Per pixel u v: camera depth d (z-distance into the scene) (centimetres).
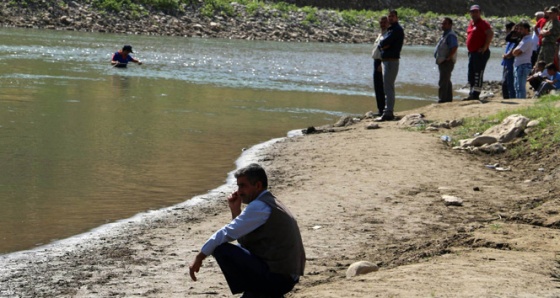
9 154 1553
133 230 1112
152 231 1109
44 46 3862
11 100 2239
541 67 2336
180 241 1066
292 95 2797
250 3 5919
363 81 3403
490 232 1056
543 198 1281
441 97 2266
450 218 1185
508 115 1838
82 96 2408
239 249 742
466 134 1788
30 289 877
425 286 786
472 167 1543
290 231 741
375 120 2092
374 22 6300
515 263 892
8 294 860
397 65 2070
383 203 1260
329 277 907
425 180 1420
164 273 938
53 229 1107
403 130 1919
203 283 905
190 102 2445
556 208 1172
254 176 752
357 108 2545
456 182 1415
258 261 741
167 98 2502
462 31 6606
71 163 1507
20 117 1972
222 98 2595
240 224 732
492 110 2019
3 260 973
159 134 1858
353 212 1205
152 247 1038
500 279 814
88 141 1727
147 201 1268
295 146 1759
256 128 2028
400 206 1245
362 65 4125
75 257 991
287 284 746
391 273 852
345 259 986
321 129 1995
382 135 1850
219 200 1290
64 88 2558
